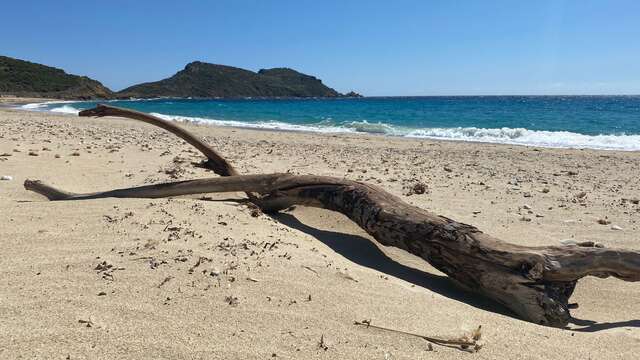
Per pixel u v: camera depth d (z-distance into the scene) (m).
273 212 6.23
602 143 19.67
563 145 18.97
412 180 9.39
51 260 3.74
